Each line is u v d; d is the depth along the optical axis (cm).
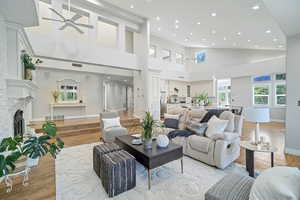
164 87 1003
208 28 639
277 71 747
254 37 669
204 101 755
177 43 1011
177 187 208
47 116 648
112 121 416
